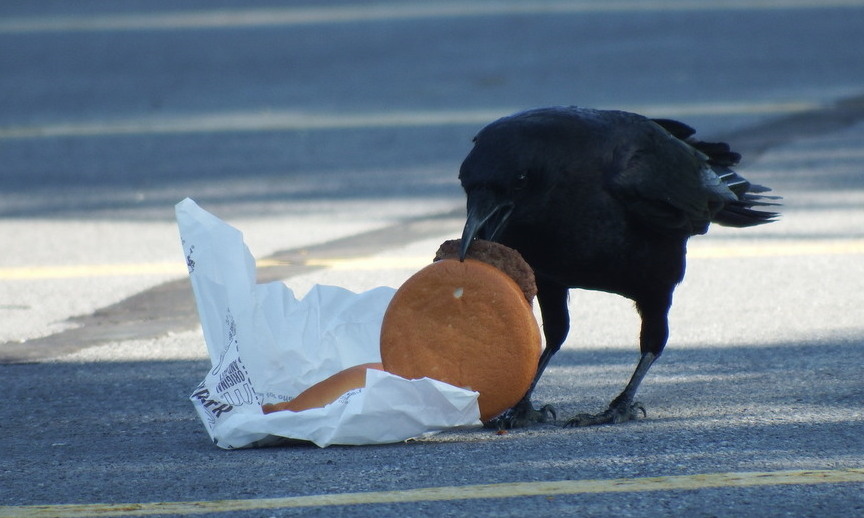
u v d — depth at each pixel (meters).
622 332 10.91
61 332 11.25
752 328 10.83
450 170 19.45
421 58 30.20
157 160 20.94
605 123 7.98
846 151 19.66
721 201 9.12
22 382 9.62
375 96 26.00
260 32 34.94
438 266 7.45
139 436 8.05
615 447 7.47
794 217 15.53
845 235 14.53
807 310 11.38
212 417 7.65
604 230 7.88
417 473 6.95
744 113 22.89
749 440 7.50
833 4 37.84
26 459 7.53
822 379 9.04
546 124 7.67
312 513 6.31
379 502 6.45
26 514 6.42
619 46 31.09
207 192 18.38
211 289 7.94
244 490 6.72
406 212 16.67
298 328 8.05
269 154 21.09
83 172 20.16
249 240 15.14
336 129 22.95
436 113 23.97
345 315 8.16
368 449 7.48
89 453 7.64
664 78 26.77
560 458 7.24
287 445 7.64
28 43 34.22
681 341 10.51
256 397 7.79
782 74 26.94
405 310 7.49
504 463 7.14
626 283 8.27
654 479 6.75
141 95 27.14
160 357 10.35
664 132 8.62
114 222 16.53
